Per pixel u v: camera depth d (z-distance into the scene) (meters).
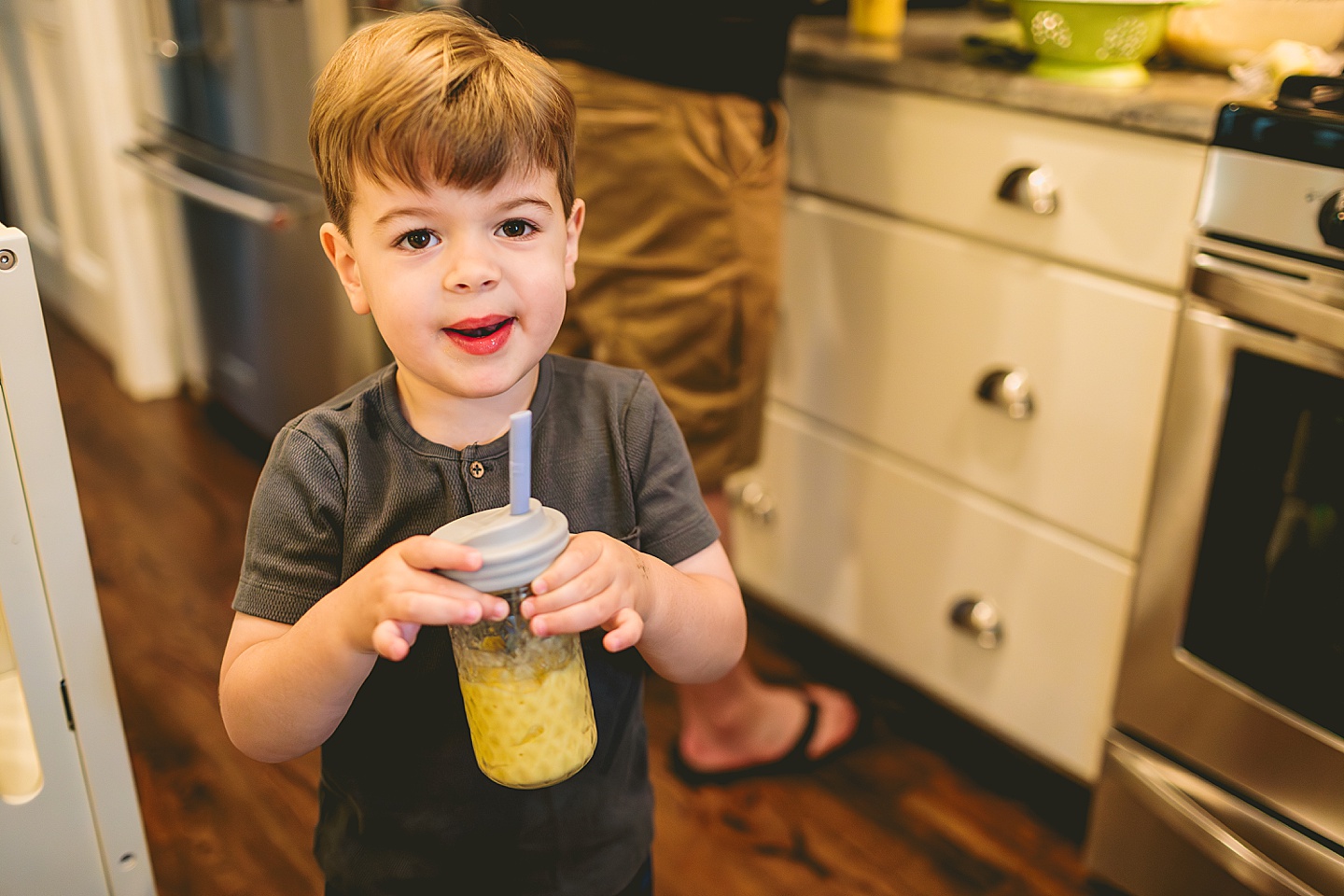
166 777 1.56
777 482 1.78
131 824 0.88
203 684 1.75
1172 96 1.24
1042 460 1.42
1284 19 1.36
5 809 0.84
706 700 1.57
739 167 1.36
